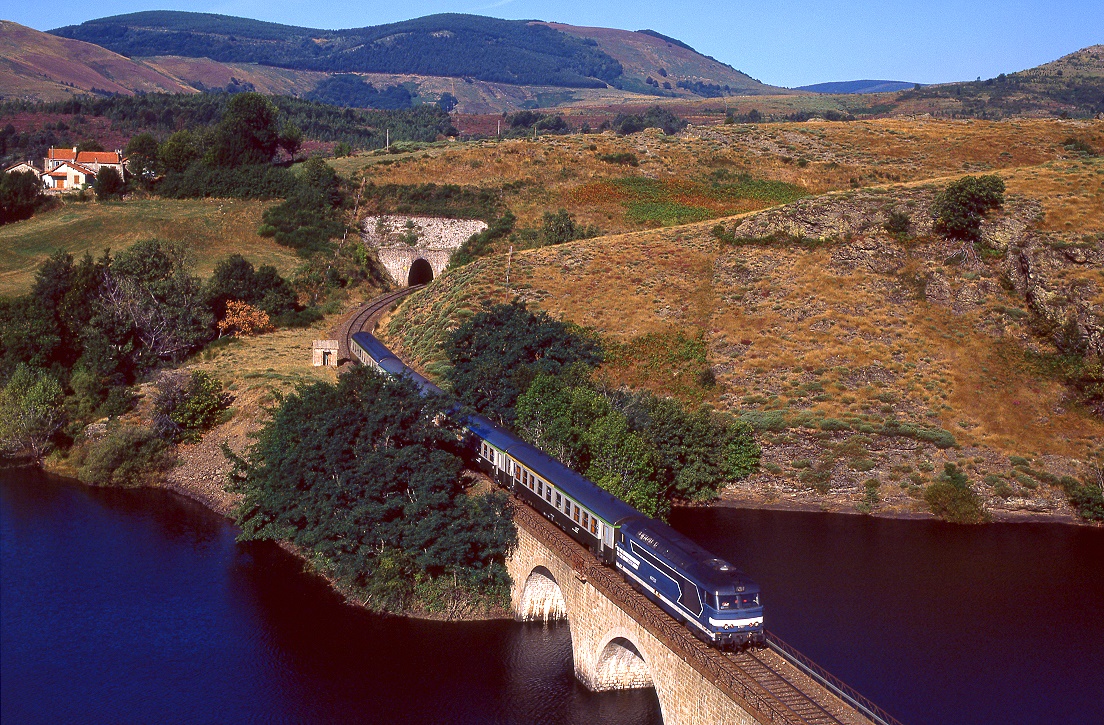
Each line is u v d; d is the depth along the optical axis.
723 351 87.94
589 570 42.44
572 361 83.00
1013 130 166.88
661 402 75.12
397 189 154.75
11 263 129.38
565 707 42.97
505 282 103.25
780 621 51.38
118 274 106.19
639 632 37.84
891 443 75.44
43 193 158.50
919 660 47.44
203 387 85.12
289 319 115.62
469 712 42.72
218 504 72.00
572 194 152.62
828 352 86.06
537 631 50.81
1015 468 73.19
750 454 74.44
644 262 104.62
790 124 185.88
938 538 65.44
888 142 167.62
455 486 57.44
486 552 51.94
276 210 148.50
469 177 161.38
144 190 163.12
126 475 76.81
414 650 48.62
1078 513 69.75
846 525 67.81
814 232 101.56
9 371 92.44
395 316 111.12
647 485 63.03
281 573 58.84
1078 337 82.38
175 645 48.78
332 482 56.41
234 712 42.56
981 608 53.84
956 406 79.06
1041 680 45.81
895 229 97.69
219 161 166.00
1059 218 93.81
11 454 84.19
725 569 35.88
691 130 187.50
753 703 30.20
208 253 134.62
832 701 31.86
